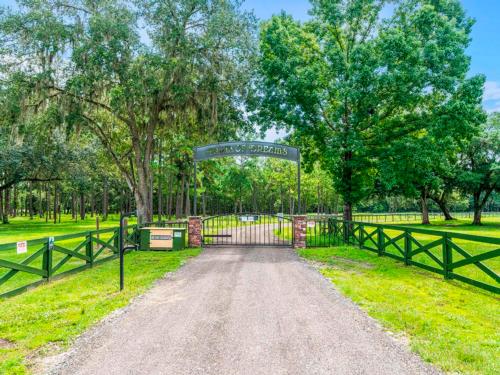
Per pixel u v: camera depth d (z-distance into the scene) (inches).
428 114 698.8
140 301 270.5
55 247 358.9
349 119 724.0
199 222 576.4
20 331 210.7
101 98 705.6
